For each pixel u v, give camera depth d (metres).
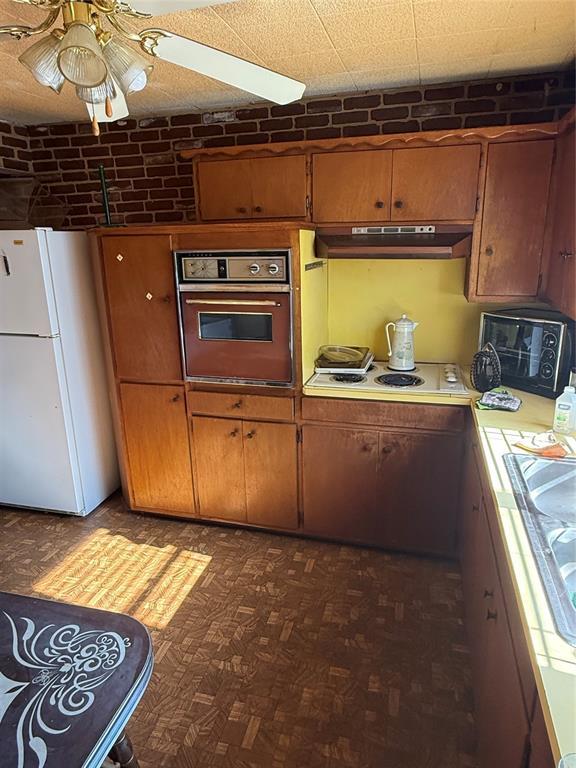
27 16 1.60
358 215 2.43
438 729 1.67
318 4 1.55
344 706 1.76
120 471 3.05
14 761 0.94
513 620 1.13
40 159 3.18
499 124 2.41
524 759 0.96
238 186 2.54
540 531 1.25
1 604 1.36
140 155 3.02
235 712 1.75
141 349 2.65
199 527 2.86
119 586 2.38
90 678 1.12
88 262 2.90
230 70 1.42
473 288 2.37
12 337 2.75
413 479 2.43
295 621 2.14
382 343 2.89
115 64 1.29
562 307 1.94
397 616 2.15
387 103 2.53
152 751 1.62
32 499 3.03
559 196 2.08
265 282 2.35
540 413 2.03
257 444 2.62
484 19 1.68
